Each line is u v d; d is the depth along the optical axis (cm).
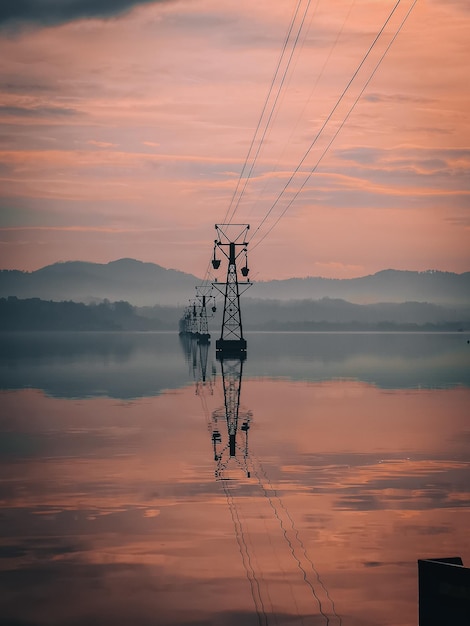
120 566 1894
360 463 3247
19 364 11194
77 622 1559
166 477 2959
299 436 4006
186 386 7175
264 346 19650
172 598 1684
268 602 1661
